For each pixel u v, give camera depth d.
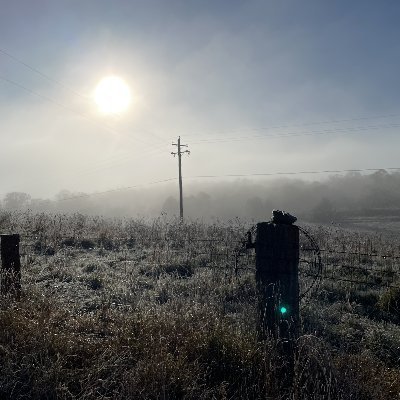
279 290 4.73
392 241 16.66
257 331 4.86
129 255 13.23
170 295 7.89
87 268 10.85
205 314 5.57
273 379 4.27
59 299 6.86
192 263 11.59
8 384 4.09
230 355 4.64
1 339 4.70
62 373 4.30
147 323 5.26
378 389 4.21
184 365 4.48
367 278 10.00
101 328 5.47
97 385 4.28
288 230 4.75
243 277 9.16
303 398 4.07
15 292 5.93
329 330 6.44
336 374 4.24
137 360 4.59
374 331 6.50
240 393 4.26
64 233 16.42
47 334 4.81
